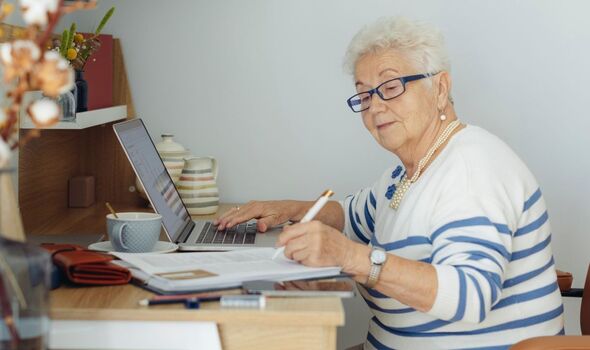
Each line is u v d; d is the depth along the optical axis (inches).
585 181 107.4
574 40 105.3
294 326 51.1
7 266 41.2
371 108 71.6
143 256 61.9
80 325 49.6
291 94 106.8
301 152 107.6
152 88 106.5
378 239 74.4
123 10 105.3
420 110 70.5
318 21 105.7
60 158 96.9
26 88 42.5
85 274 54.2
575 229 108.2
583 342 60.4
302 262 58.3
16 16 81.0
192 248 71.4
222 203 106.5
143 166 76.0
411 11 105.3
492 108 106.4
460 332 67.2
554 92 106.2
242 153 107.7
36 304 42.0
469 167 65.3
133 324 49.8
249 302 50.5
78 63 82.4
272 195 108.3
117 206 101.7
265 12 105.7
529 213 67.9
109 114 93.1
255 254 63.3
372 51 71.3
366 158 107.4
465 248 60.6
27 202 85.9
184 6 105.5
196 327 50.1
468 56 105.7
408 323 68.5
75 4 44.2
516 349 60.2
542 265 69.1
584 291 83.5
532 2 105.0
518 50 105.7
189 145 107.5
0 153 39.1
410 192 69.3
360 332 109.1
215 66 106.4
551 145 107.0
